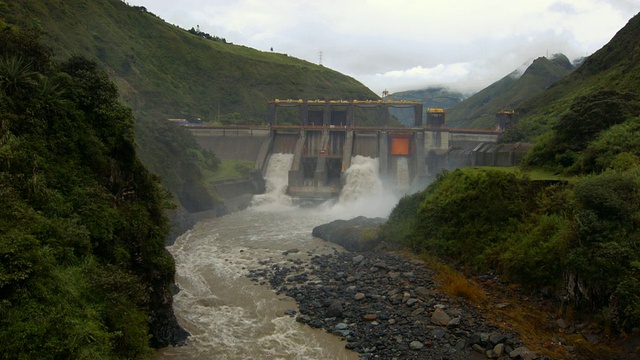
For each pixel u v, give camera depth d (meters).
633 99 40.41
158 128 60.19
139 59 113.62
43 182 17.50
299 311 26.44
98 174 21.23
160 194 26.55
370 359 20.34
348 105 92.25
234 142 89.06
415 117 93.00
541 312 23.78
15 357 12.30
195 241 45.50
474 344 20.77
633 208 22.25
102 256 18.98
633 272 19.88
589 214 23.03
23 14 65.00
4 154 16.64
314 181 77.88
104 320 15.81
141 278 21.14
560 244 24.73
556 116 72.44
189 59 134.00
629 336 19.17
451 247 33.69
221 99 129.62
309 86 151.38
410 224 39.19
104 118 23.22
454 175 38.03
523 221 31.16
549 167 38.56
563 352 19.64
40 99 20.03
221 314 25.98
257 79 143.62
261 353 21.22
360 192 71.88
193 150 67.50
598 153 32.78
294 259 38.41
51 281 14.38
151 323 21.19
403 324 23.61
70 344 13.27
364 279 31.39
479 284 28.64
